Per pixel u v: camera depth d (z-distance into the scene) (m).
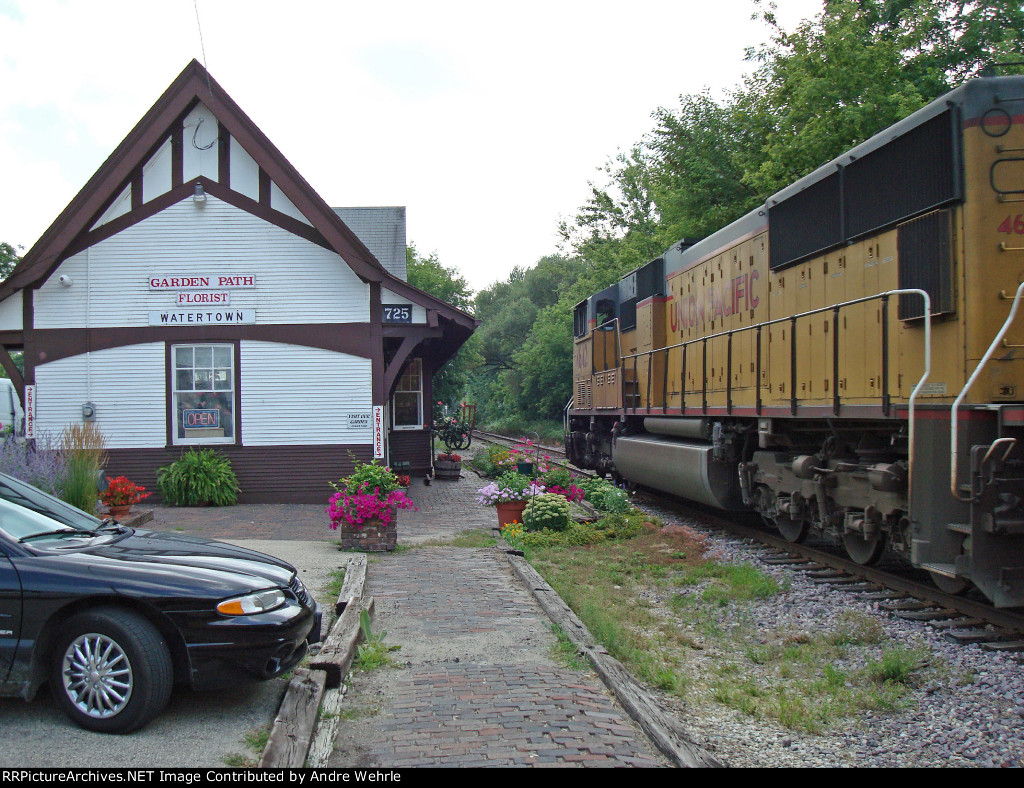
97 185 14.12
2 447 11.08
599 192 43.78
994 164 6.56
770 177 18.02
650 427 15.01
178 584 4.50
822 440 9.73
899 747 4.65
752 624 7.30
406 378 20.19
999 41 18.12
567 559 10.23
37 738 4.25
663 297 15.05
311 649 5.87
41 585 4.43
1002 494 6.07
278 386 14.58
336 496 10.23
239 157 14.53
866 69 16.78
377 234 21.00
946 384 6.84
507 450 22.33
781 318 9.97
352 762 4.08
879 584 8.17
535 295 66.81
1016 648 6.03
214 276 14.51
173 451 14.48
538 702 4.95
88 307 14.36
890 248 7.71
